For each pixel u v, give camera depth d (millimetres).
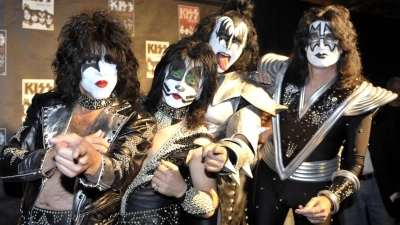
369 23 4289
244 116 1958
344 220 3516
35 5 2521
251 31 2182
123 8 2781
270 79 2180
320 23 2129
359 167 2037
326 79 2174
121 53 1543
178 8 2994
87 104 1563
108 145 1382
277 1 3568
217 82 1902
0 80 2443
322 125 2096
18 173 1392
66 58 1530
